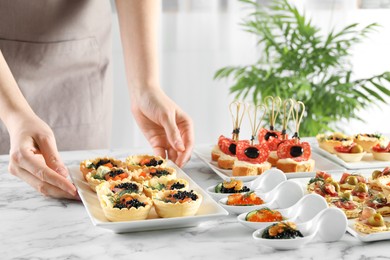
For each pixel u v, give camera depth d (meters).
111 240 1.23
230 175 1.64
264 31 3.22
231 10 3.54
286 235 1.18
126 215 1.27
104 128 2.34
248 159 1.62
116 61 3.50
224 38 3.57
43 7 2.12
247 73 3.28
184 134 1.75
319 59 3.15
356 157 1.77
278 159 1.72
